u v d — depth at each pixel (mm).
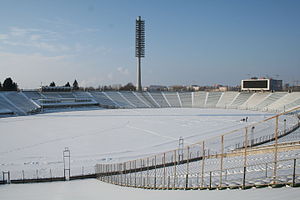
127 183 23000
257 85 130625
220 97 145125
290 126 62125
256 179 13594
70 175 29797
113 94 147500
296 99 111750
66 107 116312
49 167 33062
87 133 56500
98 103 129500
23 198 15984
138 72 161375
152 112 105312
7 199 15773
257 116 88875
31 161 35719
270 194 9266
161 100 148250
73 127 64438
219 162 25609
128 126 66562
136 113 100625
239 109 120438
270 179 12969
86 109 116812
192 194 12312
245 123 71188
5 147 43594
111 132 57969
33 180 26859
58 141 48406
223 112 105312
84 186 22109
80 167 33156
